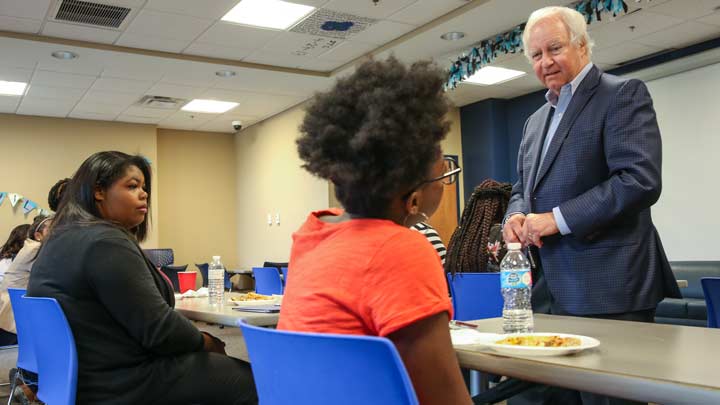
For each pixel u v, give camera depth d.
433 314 0.81
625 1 5.13
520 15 5.37
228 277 8.70
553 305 1.79
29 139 8.53
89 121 8.95
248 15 5.38
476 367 1.10
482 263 2.64
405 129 0.89
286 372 0.78
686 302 5.35
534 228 1.67
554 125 1.91
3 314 3.40
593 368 0.91
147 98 7.85
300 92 7.77
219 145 10.33
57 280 1.78
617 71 7.16
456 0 5.15
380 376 0.68
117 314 1.74
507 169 8.47
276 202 9.22
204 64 6.52
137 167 2.04
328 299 0.85
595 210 1.61
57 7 5.07
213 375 1.86
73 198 1.92
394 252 0.83
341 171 0.91
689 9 5.33
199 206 10.07
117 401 1.74
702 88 6.42
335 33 5.85
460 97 8.35
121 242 1.79
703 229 6.46
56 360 1.79
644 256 1.67
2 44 5.73
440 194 1.00
